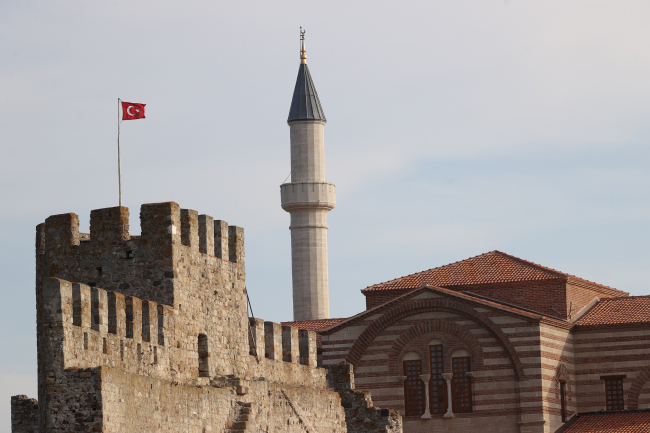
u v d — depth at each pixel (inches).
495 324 3722.9
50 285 2094.0
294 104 6609.3
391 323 3838.6
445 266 4183.1
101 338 2191.2
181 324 2509.8
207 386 2541.8
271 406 2755.9
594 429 3663.9
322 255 6446.9
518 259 4148.6
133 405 2161.7
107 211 2544.3
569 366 3833.7
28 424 2598.4
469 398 3737.7
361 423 3312.0
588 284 4079.7
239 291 2807.6
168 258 2502.5
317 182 6451.8
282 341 3068.4
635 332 3828.7
